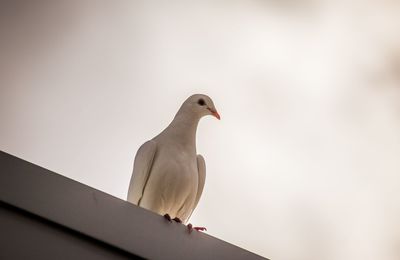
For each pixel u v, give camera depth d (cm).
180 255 443
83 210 431
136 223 442
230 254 462
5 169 427
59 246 413
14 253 401
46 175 435
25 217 416
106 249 425
